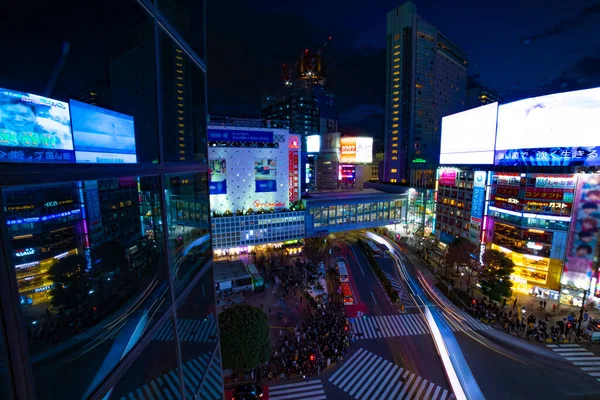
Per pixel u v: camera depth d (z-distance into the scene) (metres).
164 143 7.65
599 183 46.12
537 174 51.69
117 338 5.76
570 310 47.59
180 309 8.13
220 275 54.81
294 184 86.31
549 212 50.72
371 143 134.50
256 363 29.89
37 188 5.23
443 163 77.31
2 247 3.62
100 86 5.97
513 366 34.91
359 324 44.56
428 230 87.31
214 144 74.56
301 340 39.44
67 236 5.98
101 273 6.49
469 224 66.88
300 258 75.62
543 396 30.58
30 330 4.72
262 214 77.25
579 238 48.03
